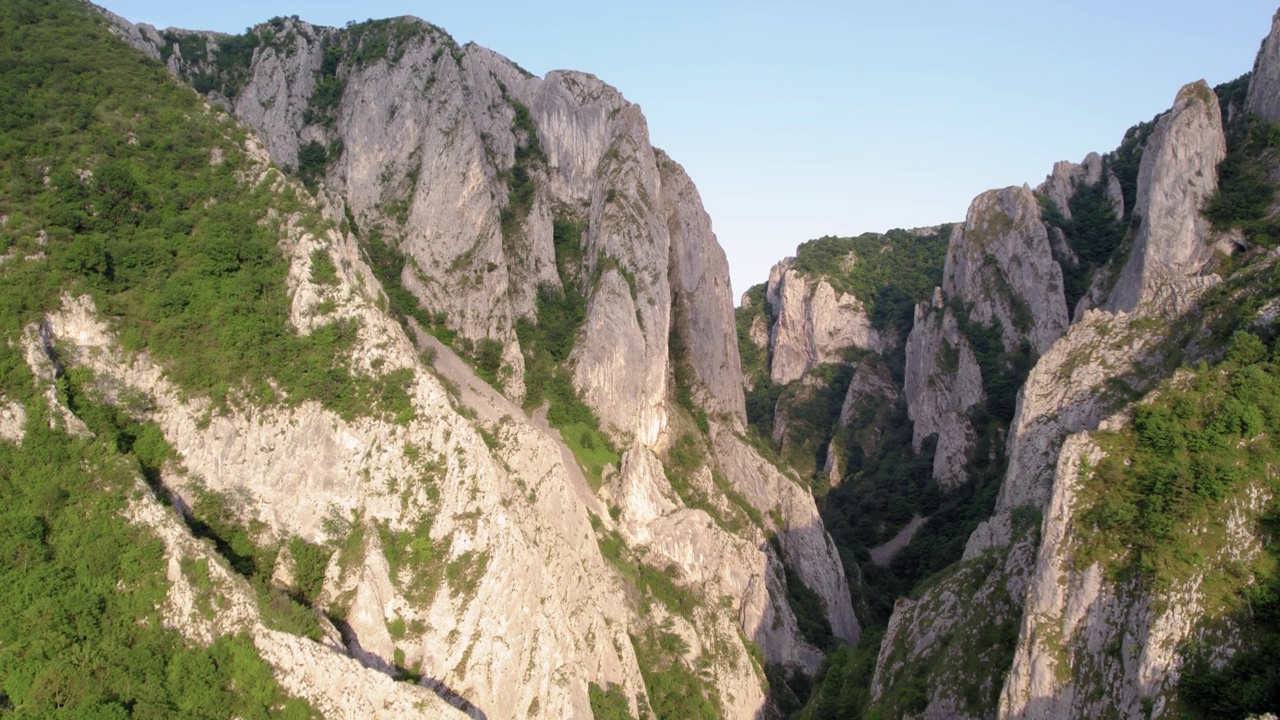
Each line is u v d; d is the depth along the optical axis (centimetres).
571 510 7500
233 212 6581
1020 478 6769
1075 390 6706
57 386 5538
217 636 5034
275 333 6253
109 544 5066
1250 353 5650
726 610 8394
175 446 5841
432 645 5744
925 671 6366
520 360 8975
